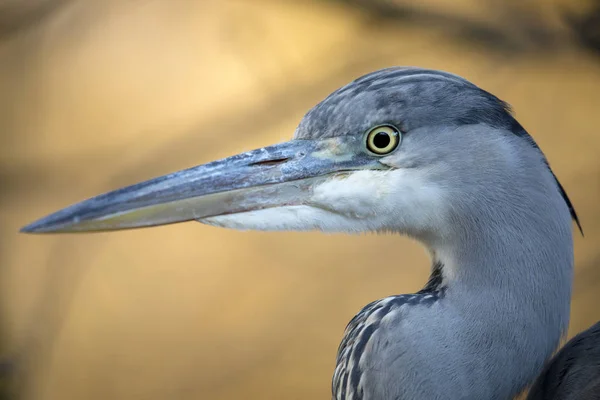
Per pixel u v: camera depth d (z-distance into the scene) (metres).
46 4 7.95
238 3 10.34
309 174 4.65
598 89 10.09
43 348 7.36
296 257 11.16
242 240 11.64
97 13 12.04
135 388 10.29
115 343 10.74
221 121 9.30
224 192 4.70
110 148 11.54
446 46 8.46
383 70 4.66
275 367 10.32
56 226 4.67
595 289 9.40
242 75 12.74
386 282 10.49
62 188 10.73
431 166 4.46
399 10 7.66
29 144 11.62
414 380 4.32
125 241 11.90
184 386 10.20
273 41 10.56
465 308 4.37
